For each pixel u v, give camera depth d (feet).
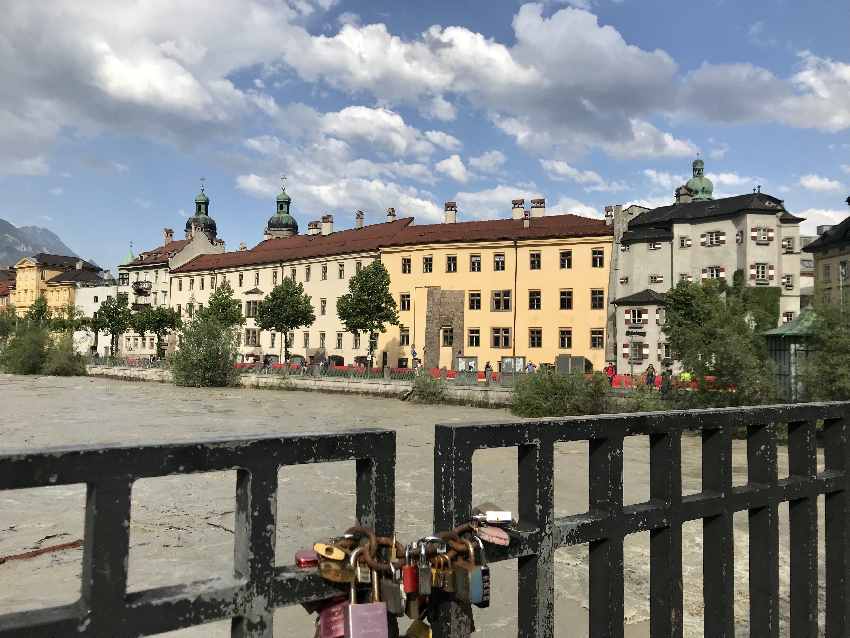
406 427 85.81
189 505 39.42
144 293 305.94
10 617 3.51
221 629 21.42
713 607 7.47
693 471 50.70
